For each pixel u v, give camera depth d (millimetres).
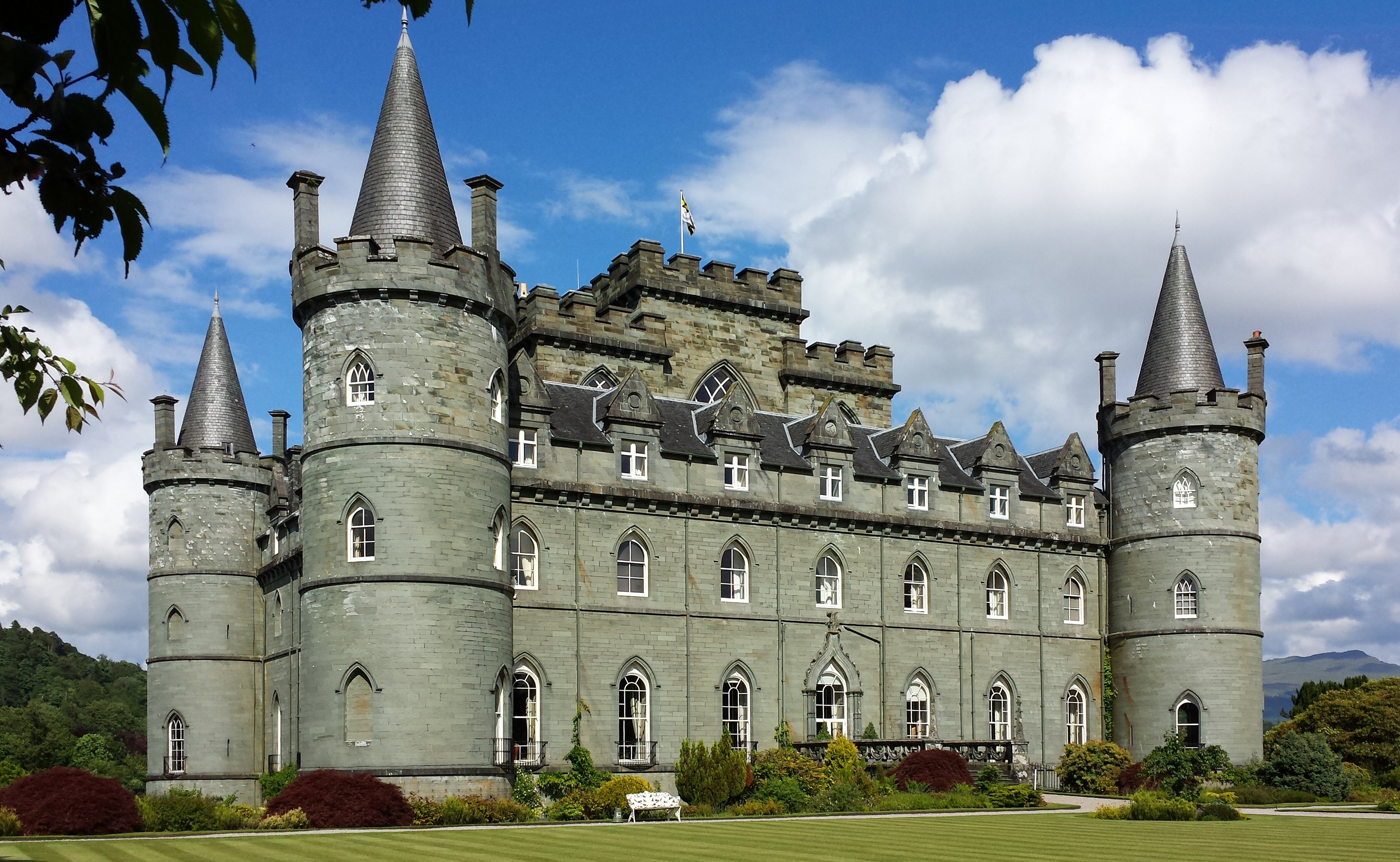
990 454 57969
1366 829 36156
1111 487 60312
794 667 51750
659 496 49531
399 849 28359
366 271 42344
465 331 43406
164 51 4332
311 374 43469
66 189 4559
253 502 58938
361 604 41281
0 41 4215
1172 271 60438
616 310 57719
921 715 54562
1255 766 55031
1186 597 57125
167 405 59094
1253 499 58094
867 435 58344
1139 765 53344
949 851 28500
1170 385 58688
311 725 41719
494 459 43938
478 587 42500
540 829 35000
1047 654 57781
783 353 62125
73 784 33500
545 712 46375
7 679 141250
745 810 41750
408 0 4598
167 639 57594
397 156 44938
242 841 30422
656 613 49188
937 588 55625
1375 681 71500
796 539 52844
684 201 62906
